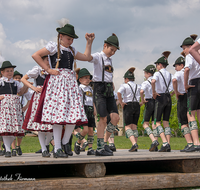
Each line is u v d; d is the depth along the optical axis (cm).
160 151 613
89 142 565
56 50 411
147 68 768
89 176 350
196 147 530
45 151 464
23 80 517
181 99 590
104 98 465
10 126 535
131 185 364
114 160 362
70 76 413
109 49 467
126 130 663
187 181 399
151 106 718
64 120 386
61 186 330
